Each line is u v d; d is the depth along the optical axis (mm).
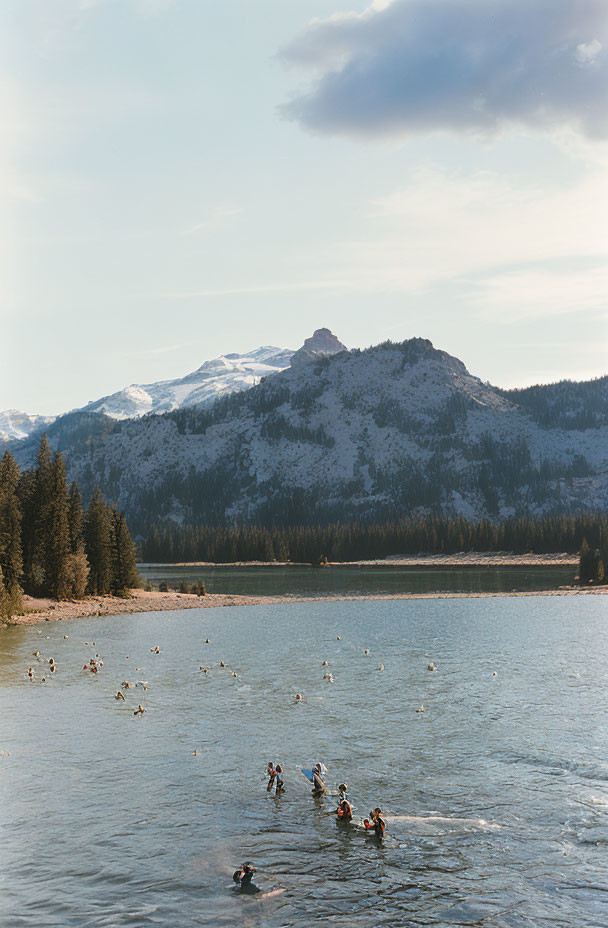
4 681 65250
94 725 50562
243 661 75562
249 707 55406
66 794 38500
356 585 196875
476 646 84875
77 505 148625
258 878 30234
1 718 52500
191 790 38906
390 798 37750
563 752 44094
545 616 117062
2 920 27188
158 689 61750
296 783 39750
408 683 63594
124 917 27422
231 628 104875
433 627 104250
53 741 47000
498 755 43719
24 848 32781
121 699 58000
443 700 57125
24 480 141250
